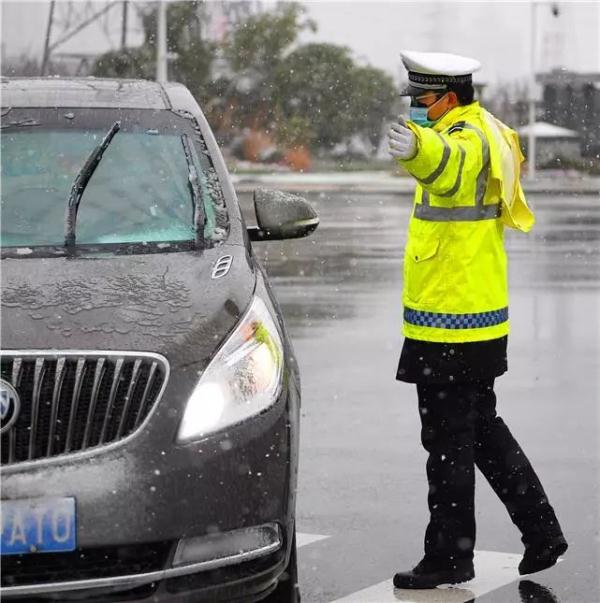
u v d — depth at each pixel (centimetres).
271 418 1172
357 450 1980
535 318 3253
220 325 1192
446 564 1454
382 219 6638
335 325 3147
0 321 1165
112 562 1118
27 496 1088
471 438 1476
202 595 1137
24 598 1095
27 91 1581
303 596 1419
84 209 1416
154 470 1112
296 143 11819
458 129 1459
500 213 1484
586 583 1459
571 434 2080
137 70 9819
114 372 1134
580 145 12538
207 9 11119
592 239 5428
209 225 1409
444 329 1463
